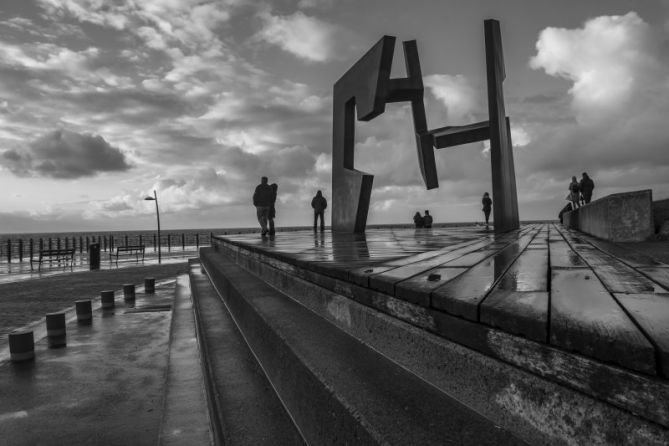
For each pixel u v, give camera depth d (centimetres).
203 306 637
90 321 802
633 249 491
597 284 209
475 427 136
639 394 94
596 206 830
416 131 1305
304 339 248
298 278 389
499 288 193
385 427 137
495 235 992
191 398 374
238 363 345
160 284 1415
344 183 1381
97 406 408
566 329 112
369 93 1145
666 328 112
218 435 262
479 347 148
